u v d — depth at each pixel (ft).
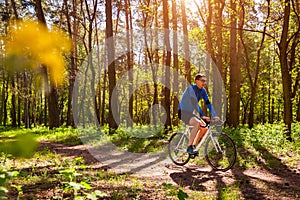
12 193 15.56
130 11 97.25
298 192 19.27
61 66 2.57
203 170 25.77
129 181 21.08
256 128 50.31
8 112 136.15
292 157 31.01
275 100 133.28
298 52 77.92
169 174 24.07
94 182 19.75
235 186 19.99
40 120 111.96
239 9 57.62
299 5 65.41
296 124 63.77
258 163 28.27
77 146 40.47
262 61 117.19
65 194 15.97
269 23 53.21
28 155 2.49
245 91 127.95
